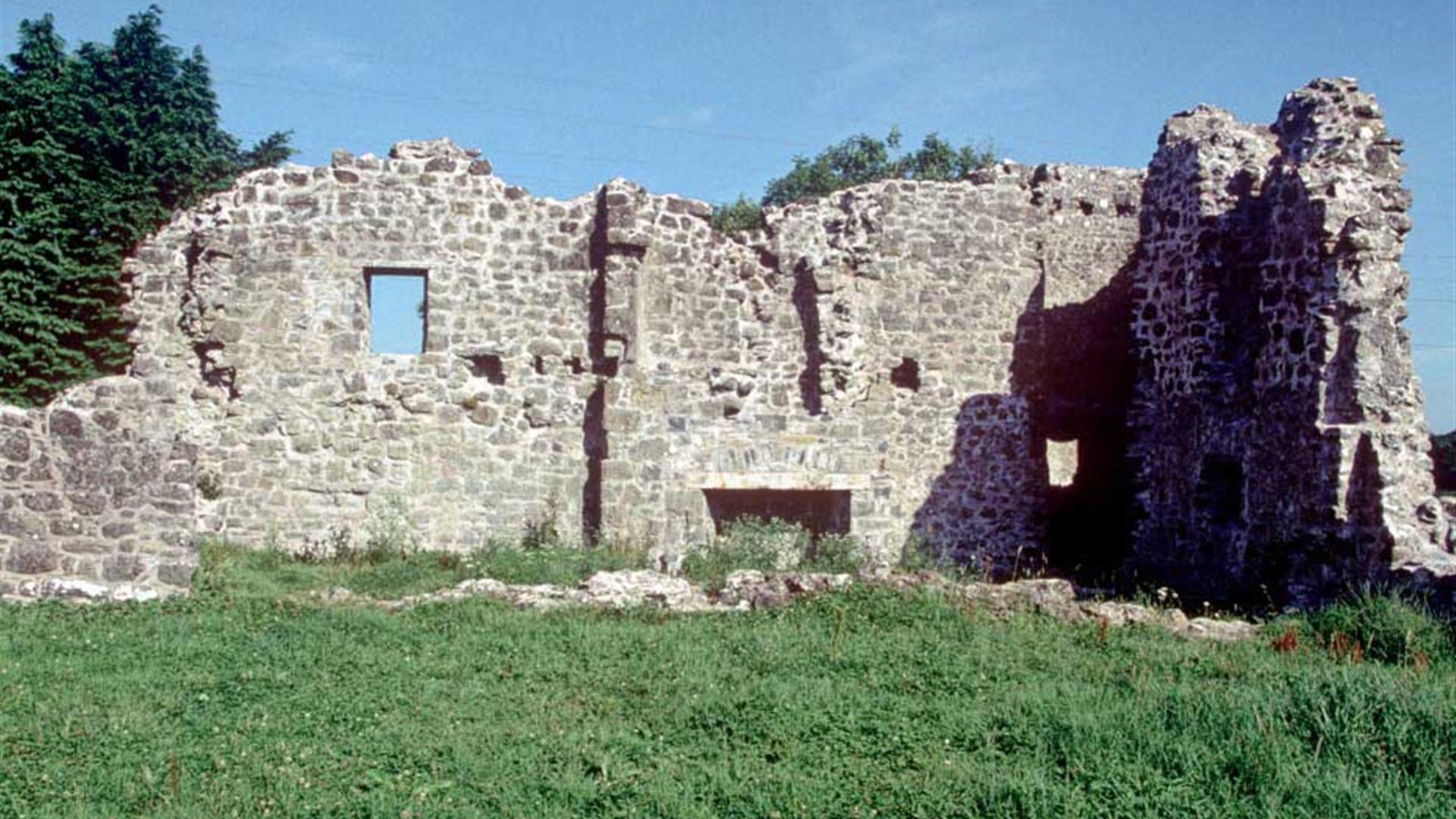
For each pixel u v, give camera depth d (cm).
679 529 1969
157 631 1123
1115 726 841
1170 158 1970
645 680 992
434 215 1892
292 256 1842
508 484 1894
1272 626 1311
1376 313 1549
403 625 1199
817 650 1118
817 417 2069
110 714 848
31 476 1298
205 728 833
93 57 2598
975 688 980
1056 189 2280
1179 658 1117
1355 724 826
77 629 1116
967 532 2147
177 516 1345
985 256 2195
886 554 2092
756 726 859
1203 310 1858
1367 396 1533
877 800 714
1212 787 741
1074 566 2159
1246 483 1731
